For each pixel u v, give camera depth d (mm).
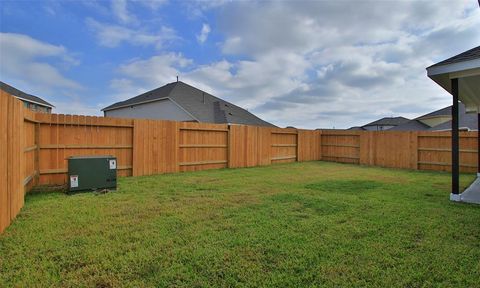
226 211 4633
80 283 2379
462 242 3346
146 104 21531
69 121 7242
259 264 2746
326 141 15336
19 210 4477
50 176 6895
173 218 4211
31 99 22703
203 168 10398
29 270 2576
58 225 3828
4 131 3605
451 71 5266
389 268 2680
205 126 10438
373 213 4570
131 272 2568
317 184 7426
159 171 9086
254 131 12281
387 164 12672
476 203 5312
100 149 7855
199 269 2643
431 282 2439
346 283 2406
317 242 3305
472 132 10406
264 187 6902
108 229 3699
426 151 11531
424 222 4094
